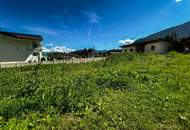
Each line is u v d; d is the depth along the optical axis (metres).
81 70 12.62
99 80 7.57
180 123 4.24
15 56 28.73
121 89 6.62
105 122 4.18
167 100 5.67
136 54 22.50
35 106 4.97
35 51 31.58
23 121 4.18
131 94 6.11
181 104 5.34
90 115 4.51
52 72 12.18
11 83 8.39
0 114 4.48
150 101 5.55
